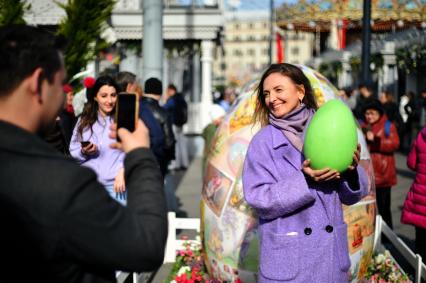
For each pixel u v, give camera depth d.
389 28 19.64
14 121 1.69
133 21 14.82
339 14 19.09
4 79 1.67
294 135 2.95
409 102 18.00
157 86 6.79
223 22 17.05
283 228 2.83
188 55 17.06
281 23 21.16
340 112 2.81
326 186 2.86
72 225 1.58
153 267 1.71
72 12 6.16
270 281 2.81
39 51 1.69
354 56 22.38
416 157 5.71
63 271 1.61
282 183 2.78
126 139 1.90
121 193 4.72
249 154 2.97
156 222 1.74
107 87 4.76
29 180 1.59
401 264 6.54
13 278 1.61
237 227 4.21
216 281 4.54
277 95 2.97
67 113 6.10
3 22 5.73
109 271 1.72
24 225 1.56
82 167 1.67
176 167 14.30
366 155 4.44
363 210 4.20
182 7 16.47
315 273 2.77
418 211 5.64
